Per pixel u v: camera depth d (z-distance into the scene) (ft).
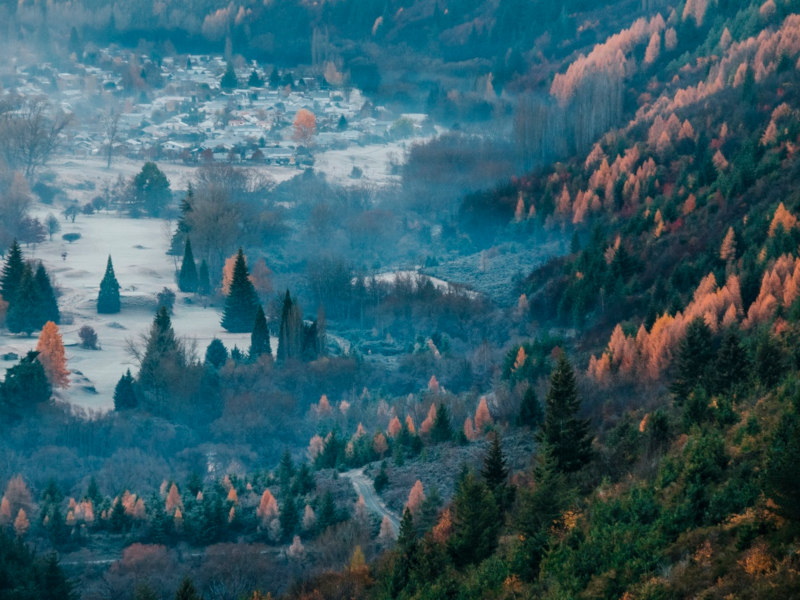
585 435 538.06
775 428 427.74
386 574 490.90
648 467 478.18
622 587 364.99
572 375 527.40
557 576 389.39
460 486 530.27
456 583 437.99
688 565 356.38
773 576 324.19
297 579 587.27
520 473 587.68
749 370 582.76
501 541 469.16
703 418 522.06
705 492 396.98
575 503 462.19
